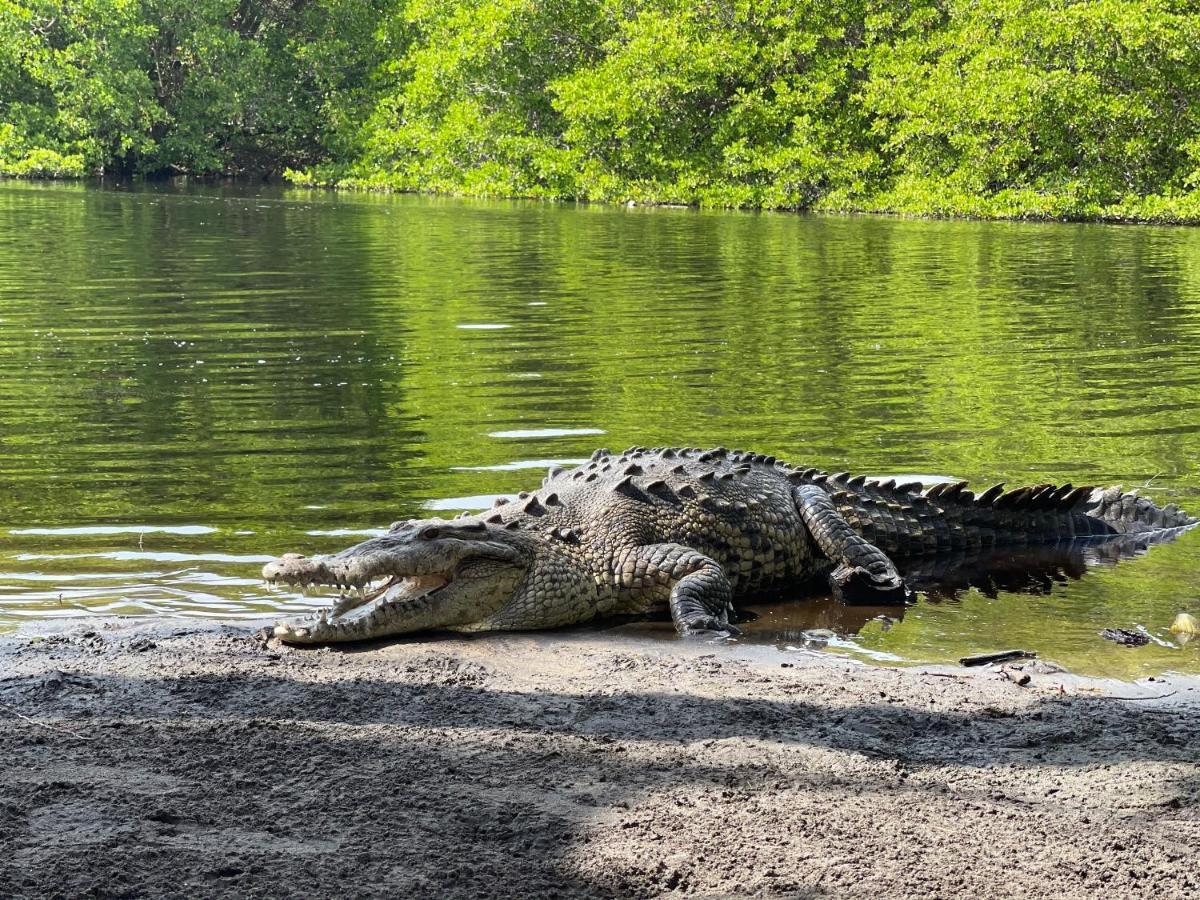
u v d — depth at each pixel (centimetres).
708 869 195
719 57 1980
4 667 278
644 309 793
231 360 622
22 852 195
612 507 346
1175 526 395
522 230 1411
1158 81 1694
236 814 209
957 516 383
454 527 327
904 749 241
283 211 1658
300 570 309
